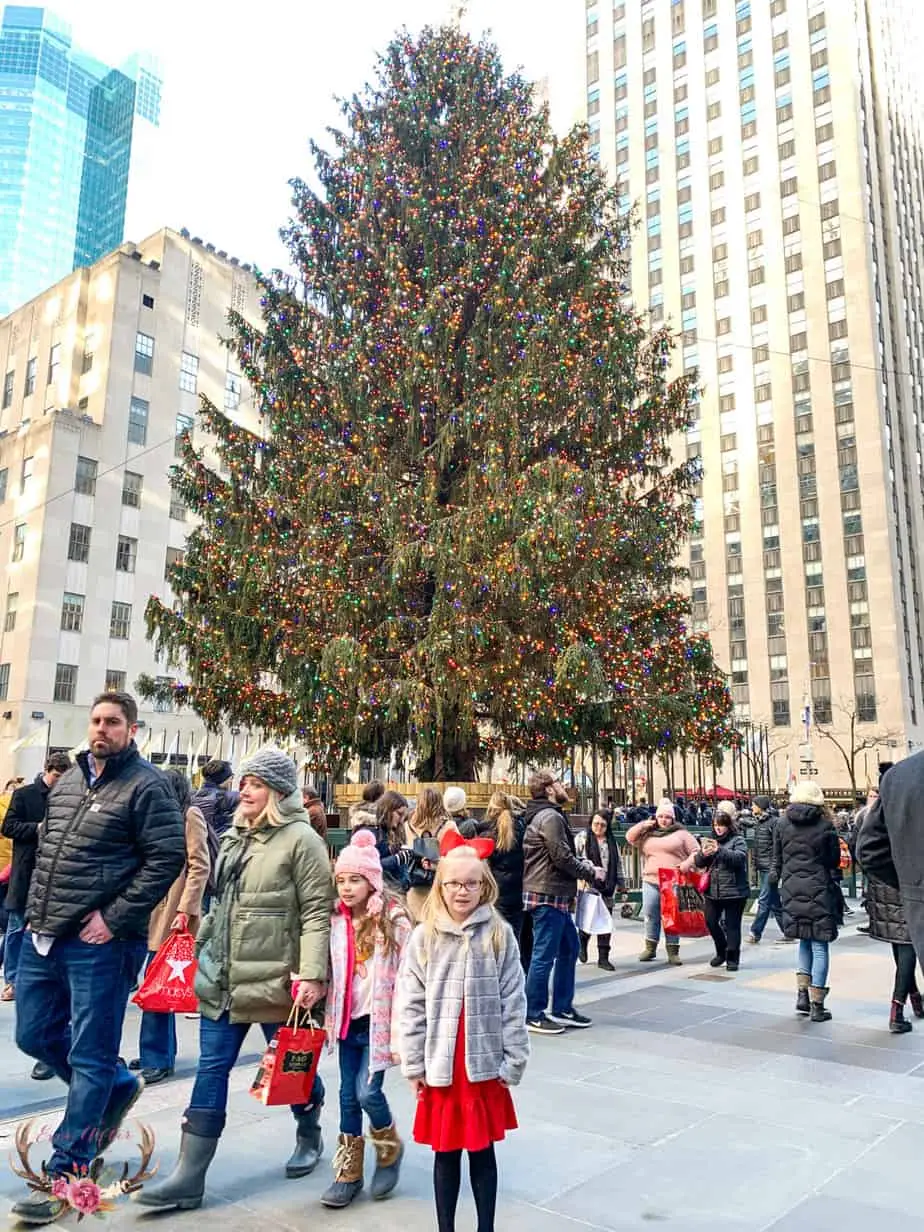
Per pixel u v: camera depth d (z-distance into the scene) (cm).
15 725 3906
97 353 4519
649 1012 768
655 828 1061
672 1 7794
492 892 353
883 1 7725
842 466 6394
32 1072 570
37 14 17250
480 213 1675
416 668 1437
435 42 1867
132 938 390
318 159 1861
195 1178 375
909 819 235
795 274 6812
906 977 694
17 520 4238
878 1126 481
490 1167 332
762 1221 367
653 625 1672
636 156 7794
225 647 1542
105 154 17550
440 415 1609
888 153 7300
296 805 416
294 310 1705
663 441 1775
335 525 1502
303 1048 380
